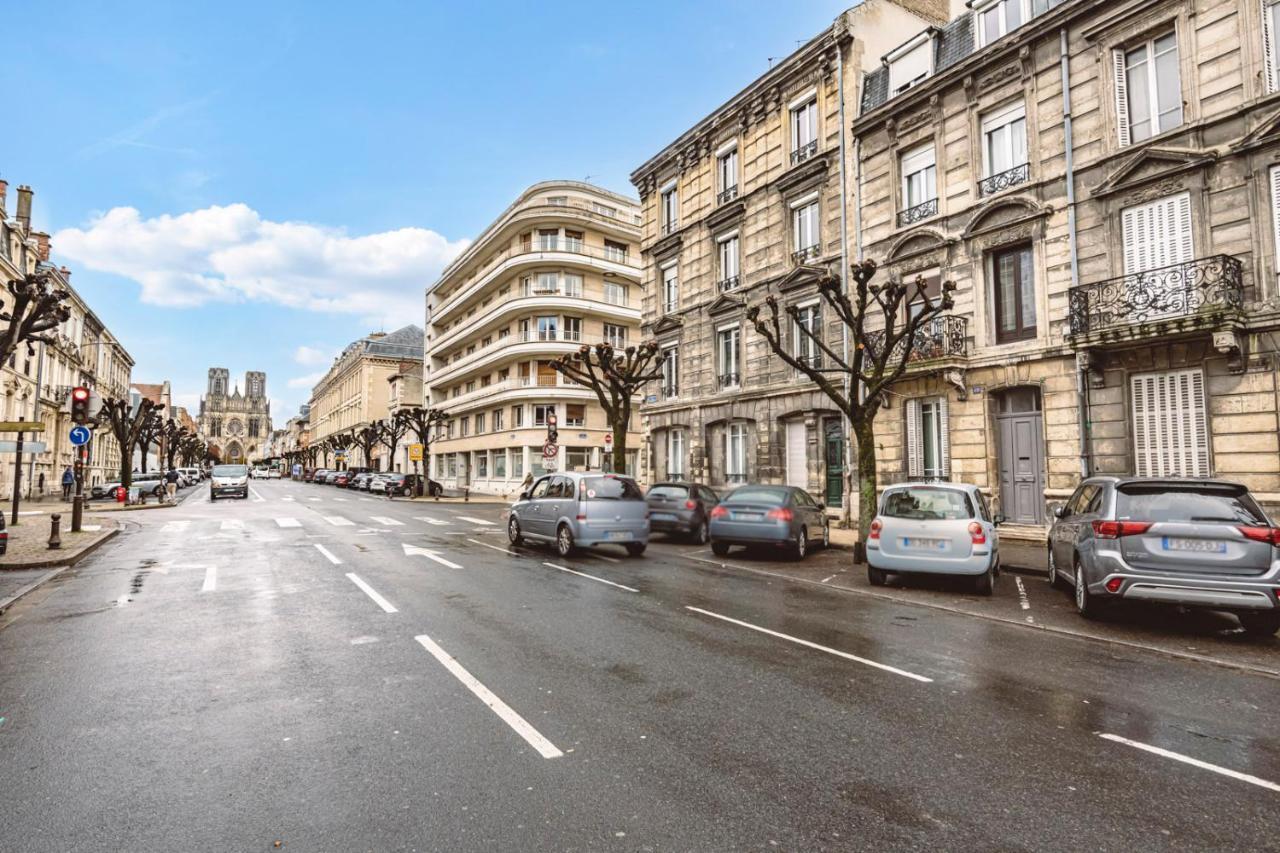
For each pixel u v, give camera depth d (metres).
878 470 17.25
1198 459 11.68
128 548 13.26
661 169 26.14
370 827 3.07
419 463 59.78
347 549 13.12
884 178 17.64
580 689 4.96
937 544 9.20
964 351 15.34
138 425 32.38
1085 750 4.01
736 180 22.75
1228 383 11.34
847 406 12.81
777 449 20.31
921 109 16.77
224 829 3.05
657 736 4.12
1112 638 6.75
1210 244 11.70
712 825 3.11
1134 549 6.93
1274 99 11.12
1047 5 14.66
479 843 2.94
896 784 3.54
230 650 5.95
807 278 19.50
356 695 4.80
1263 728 4.40
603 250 42.97
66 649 5.98
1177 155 12.04
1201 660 6.00
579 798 3.35
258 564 11.07
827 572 11.17
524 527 13.70
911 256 16.70
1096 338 12.48
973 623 7.42
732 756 3.86
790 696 4.88
